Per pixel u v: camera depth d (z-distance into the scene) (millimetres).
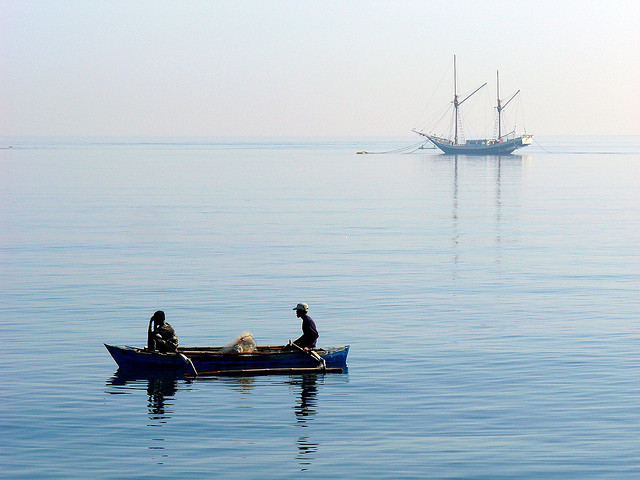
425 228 79625
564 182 162000
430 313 40281
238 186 147375
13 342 34281
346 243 68000
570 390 27359
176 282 48844
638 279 50312
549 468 20969
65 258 58719
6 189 135250
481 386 27938
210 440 23094
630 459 21500
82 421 24641
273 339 35281
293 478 20469
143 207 102000
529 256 60594
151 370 30688
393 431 23688
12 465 21250
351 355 32406
